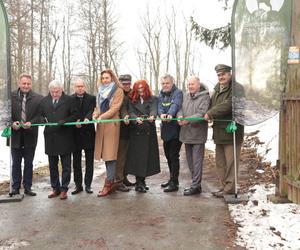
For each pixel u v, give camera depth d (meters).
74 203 6.49
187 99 6.93
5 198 6.66
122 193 7.13
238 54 6.09
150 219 5.59
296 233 4.74
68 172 6.84
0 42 6.60
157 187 7.63
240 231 5.00
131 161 7.11
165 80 7.04
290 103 5.75
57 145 6.71
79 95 6.98
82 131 7.05
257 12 5.95
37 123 6.96
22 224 5.50
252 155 10.43
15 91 7.07
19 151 7.03
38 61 33.28
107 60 31.66
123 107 7.12
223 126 6.50
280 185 5.98
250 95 6.08
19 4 27.06
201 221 5.45
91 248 4.64
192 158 7.05
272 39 5.87
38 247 4.70
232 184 6.55
